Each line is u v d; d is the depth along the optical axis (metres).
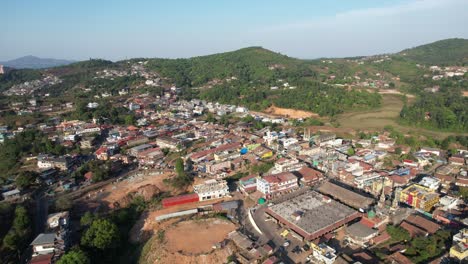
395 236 120.31
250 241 123.12
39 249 120.25
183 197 162.62
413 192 147.38
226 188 167.38
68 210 155.75
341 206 142.62
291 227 131.38
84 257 112.19
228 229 135.25
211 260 117.06
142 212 159.25
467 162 193.12
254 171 192.25
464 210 140.38
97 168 196.88
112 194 174.62
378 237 121.88
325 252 112.56
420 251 111.06
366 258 110.06
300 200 150.12
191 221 141.62
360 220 134.00
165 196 170.38
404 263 106.81
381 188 159.25
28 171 187.00
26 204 157.88
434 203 144.38
